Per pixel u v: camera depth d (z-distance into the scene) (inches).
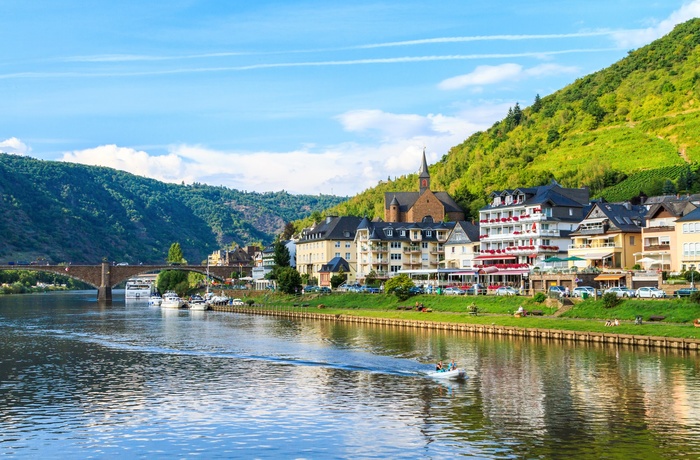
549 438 2266.2
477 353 3946.9
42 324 6397.6
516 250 6840.6
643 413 2556.6
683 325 4168.3
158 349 4379.9
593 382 3085.6
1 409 2696.9
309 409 2674.7
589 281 5580.7
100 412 2645.2
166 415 2596.0
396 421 2490.2
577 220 6801.2
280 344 4579.2
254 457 2105.1
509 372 3356.3
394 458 2085.4
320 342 4650.6
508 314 5310.0
